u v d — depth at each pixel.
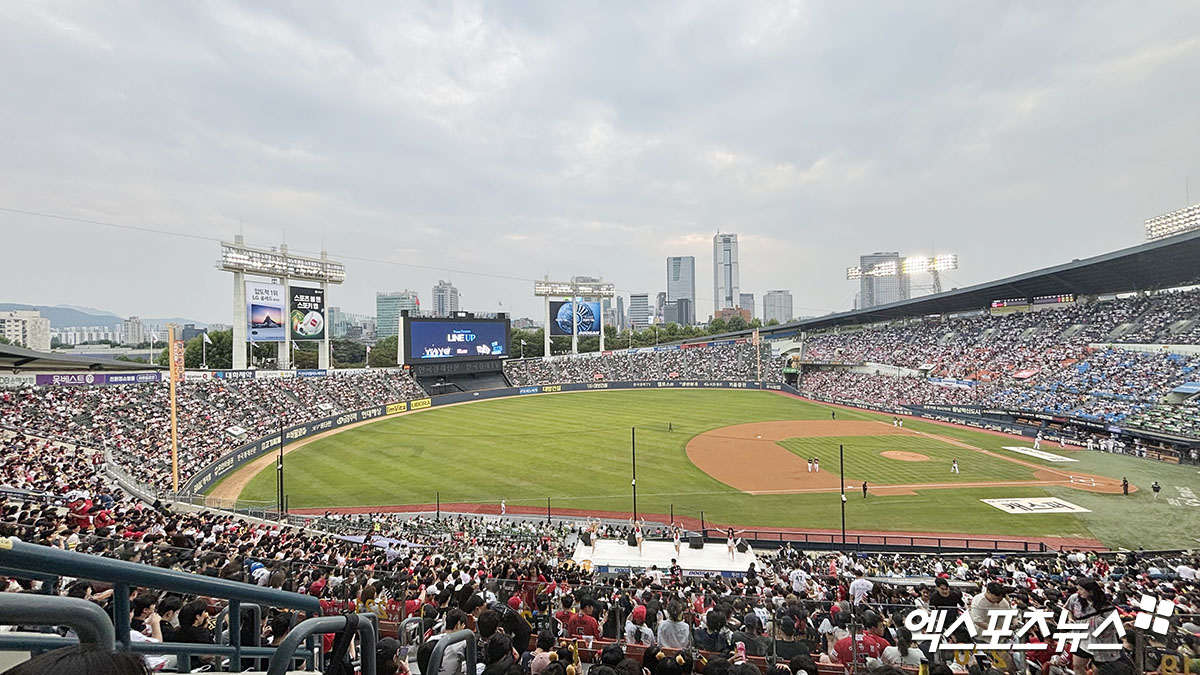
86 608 1.98
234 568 11.92
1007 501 36.12
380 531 29.22
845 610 12.89
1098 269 67.56
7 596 1.64
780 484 40.94
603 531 30.38
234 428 49.94
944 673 7.75
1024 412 58.59
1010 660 9.95
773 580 20.58
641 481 41.88
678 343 130.62
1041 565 23.81
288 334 70.94
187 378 55.88
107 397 47.00
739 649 9.61
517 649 8.30
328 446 52.78
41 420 40.31
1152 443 47.41
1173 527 31.39
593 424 64.69
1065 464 45.06
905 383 79.00
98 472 30.97
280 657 2.74
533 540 28.73
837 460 47.66
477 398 85.69
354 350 139.62
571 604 13.55
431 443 54.22
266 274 69.75
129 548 12.99
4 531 12.46
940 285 117.38
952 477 41.88
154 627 7.06
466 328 91.44
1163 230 77.62
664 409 76.56
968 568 22.81
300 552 18.98
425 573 17.25
